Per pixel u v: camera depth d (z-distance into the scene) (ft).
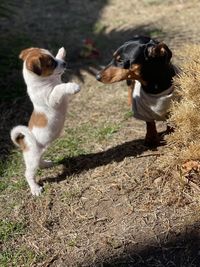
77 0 8.00
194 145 3.22
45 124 3.38
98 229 3.16
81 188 3.53
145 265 2.85
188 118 3.20
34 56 3.25
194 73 3.38
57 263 3.00
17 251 3.14
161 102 3.43
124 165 3.66
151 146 3.80
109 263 2.91
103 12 7.40
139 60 3.31
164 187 3.31
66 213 3.34
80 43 6.31
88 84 5.21
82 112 4.65
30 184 3.58
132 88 3.73
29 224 3.34
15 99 4.98
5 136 4.43
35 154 3.45
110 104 4.73
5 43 6.08
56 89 3.23
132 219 3.15
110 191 3.42
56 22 7.10
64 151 4.04
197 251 2.85
